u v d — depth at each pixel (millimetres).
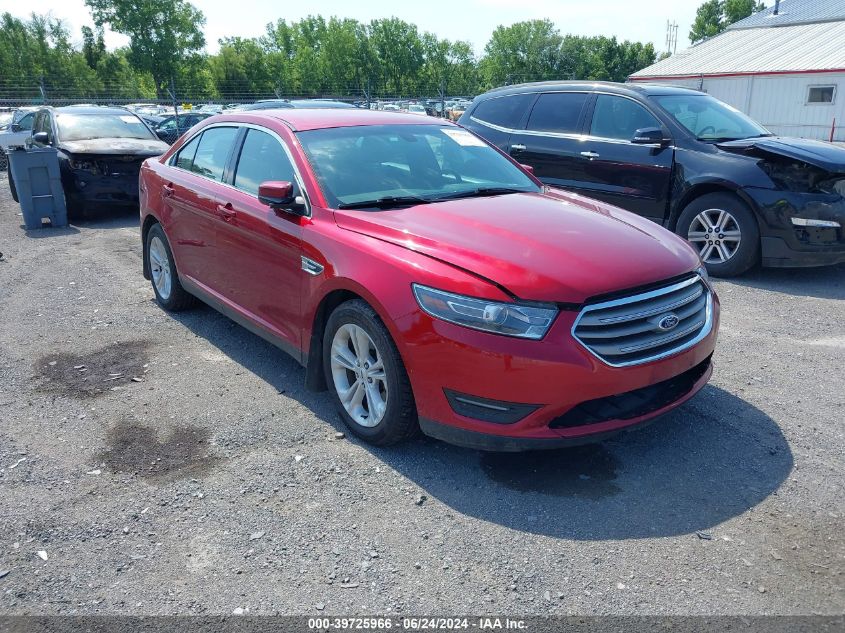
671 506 3234
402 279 3418
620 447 3764
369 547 2980
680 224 7242
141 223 6344
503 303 3164
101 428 4059
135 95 61531
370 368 3688
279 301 4355
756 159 6754
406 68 95438
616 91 7871
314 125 4680
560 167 8117
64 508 3289
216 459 3701
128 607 2662
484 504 3271
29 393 4551
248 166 4844
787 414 4098
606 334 3199
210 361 5043
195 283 5469
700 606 2615
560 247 3477
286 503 3301
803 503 3240
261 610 2637
